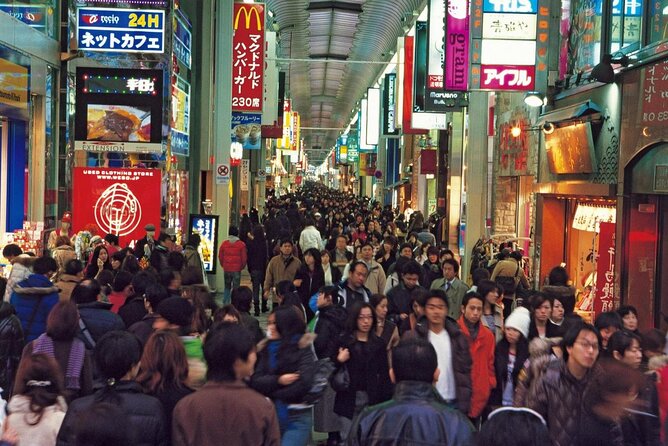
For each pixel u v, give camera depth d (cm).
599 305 1653
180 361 537
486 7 1791
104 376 499
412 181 5244
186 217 2412
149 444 484
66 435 477
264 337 778
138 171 1828
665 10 1477
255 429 477
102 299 970
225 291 1900
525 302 988
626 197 1606
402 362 454
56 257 1356
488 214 2772
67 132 1853
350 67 7369
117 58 1844
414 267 1089
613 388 491
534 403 548
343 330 825
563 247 2092
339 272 1520
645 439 541
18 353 768
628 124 1591
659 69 1455
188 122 2556
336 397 827
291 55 6756
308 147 17638
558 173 1978
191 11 2745
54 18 1827
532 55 1798
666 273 1559
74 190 1823
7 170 1747
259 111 2691
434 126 3256
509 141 2498
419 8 4625
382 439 433
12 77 1562
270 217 2855
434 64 2569
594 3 1808
